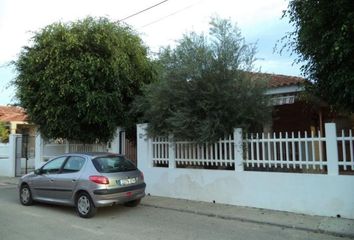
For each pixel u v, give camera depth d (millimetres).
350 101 8789
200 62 11102
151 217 9688
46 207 11211
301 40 8773
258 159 10320
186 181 11844
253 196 10273
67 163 10539
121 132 15680
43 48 15148
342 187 8797
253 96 10867
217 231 8172
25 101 15578
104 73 14492
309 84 9648
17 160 20812
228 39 11305
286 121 14367
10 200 12688
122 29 15492
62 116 15000
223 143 11078
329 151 9008
